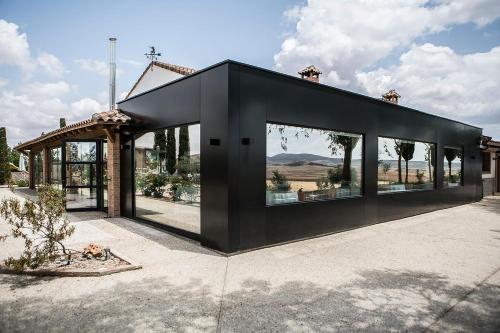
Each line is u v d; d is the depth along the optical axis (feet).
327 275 16.75
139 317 11.97
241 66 20.74
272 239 22.72
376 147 32.04
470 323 11.84
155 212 29.04
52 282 15.29
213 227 21.15
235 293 14.28
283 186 23.90
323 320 11.93
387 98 48.96
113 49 45.78
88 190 37.88
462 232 28.02
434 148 42.24
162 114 26.99
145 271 16.99
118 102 34.40
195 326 11.37
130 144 32.42
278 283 15.53
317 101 26.02
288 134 24.27
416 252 21.38
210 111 21.39
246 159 21.09
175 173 26.17
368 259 19.69
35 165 76.69
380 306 13.17
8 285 14.90
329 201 27.04
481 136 53.21
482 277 16.74
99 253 18.75
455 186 46.83
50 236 17.24
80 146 37.45
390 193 33.99
